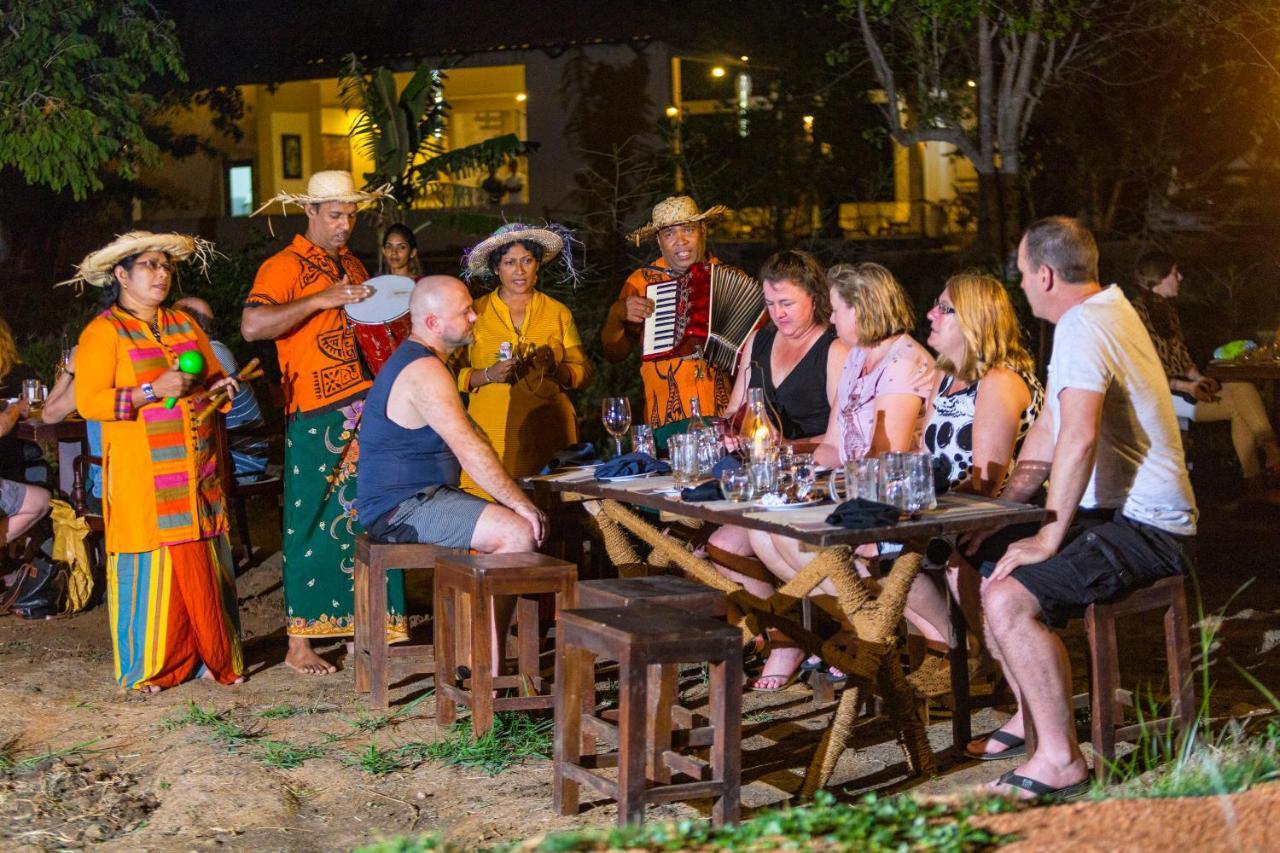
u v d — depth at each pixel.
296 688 5.80
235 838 4.20
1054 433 4.52
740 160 16.73
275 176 22.19
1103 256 15.64
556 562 4.93
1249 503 8.64
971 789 4.08
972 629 4.94
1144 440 4.32
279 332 5.86
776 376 5.63
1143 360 4.29
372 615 5.42
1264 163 15.99
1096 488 4.38
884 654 4.39
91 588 7.27
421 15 20.88
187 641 5.84
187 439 5.77
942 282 14.30
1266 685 5.41
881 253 17.08
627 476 5.25
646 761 4.11
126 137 15.23
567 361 6.66
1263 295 14.16
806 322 5.52
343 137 22.78
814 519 4.17
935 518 4.13
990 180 13.54
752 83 18.45
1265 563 7.50
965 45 13.76
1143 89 15.79
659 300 6.32
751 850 3.20
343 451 6.02
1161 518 4.33
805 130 16.78
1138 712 4.45
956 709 4.79
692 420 5.37
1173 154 15.84
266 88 21.69
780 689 5.61
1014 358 4.88
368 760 4.80
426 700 5.57
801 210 17.14
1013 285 12.50
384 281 6.21
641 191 16.67
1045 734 4.15
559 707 4.29
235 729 5.19
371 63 20.25
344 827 4.29
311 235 6.15
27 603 7.11
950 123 13.59
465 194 14.94
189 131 21.58
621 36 18.77
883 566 4.89
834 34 16.22
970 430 4.92
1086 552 4.18
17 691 5.76
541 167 19.62
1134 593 4.32
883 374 4.99
